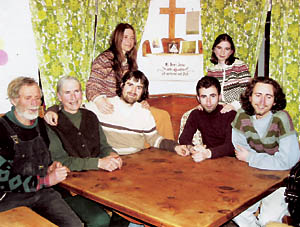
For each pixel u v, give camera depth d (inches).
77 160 78.2
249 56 143.7
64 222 71.0
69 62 119.7
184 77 163.5
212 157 87.4
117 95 109.0
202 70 160.7
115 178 70.9
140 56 159.3
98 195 60.6
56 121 83.8
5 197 74.3
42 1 111.0
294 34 132.1
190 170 76.5
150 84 163.0
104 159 78.4
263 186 65.3
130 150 98.8
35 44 113.1
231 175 72.6
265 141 83.0
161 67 162.9
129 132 99.5
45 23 112.3
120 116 99.7
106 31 133.7
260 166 78.0
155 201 57.4
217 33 150.1
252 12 141.1
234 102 117.9
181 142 104.1
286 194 61.8
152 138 100.8
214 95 96.9
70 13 118.3
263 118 83.0
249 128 85.4
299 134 135.3
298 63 132.9
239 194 60.7
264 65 147.1
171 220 49.6
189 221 49.2
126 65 123.2
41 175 77.8
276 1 134.7
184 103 160.6
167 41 160.7
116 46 119.7
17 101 75.0
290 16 132.2
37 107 77.0
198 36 158.2
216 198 58.7
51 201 77.2
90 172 76.0
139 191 62.6
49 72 115.1
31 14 109.5
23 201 75.3
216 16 149.3
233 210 53.6
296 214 60.7
